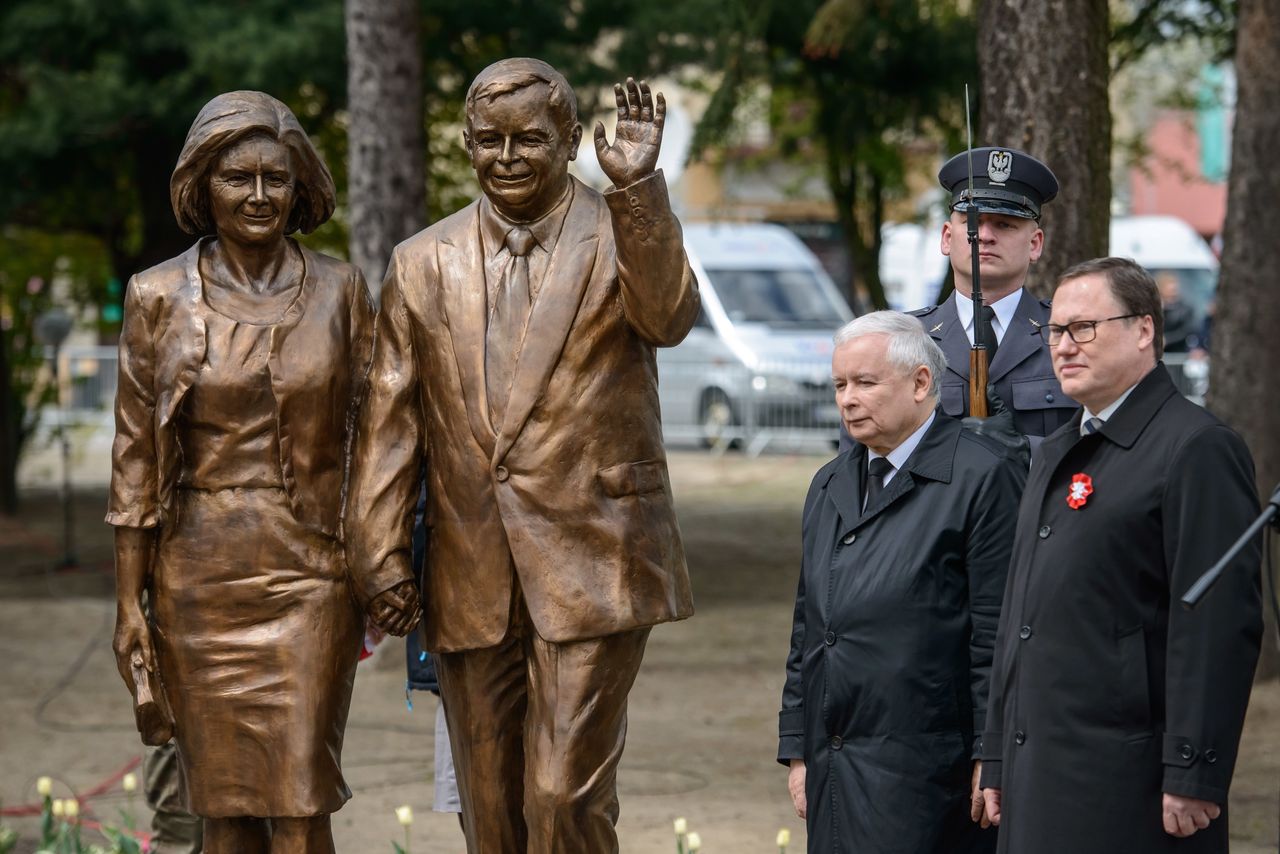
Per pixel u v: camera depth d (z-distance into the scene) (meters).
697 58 15.95
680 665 14.68
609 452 6.44
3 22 17.05
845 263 36.88
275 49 15.84
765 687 13.86
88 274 26.42
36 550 21.61
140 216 19.62
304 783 6.56
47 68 16.94
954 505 6.09
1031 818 5.53
